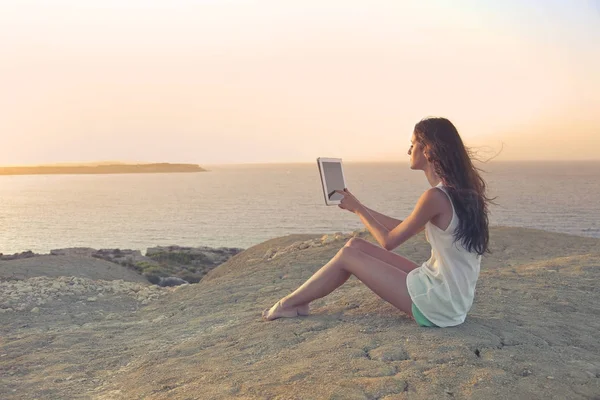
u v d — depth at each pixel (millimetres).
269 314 4906
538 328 4301
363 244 4430
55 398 4004
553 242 12086
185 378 3852
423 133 3730
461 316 4039
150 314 7379
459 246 3754
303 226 162500
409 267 4242
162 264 31641
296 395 3113
